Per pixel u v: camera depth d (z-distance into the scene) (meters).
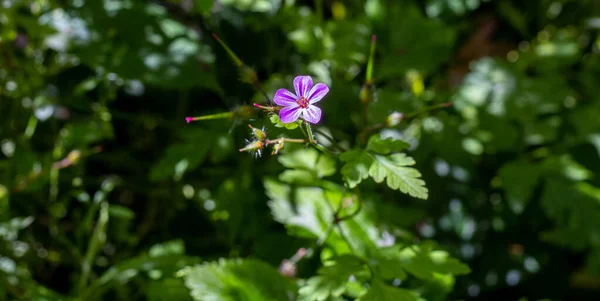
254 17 0.41
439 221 0.43
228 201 0.39
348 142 0.39
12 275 0.35
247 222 0.39
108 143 0.43
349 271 0.31
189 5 0.43
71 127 0.38
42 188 0.39
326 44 0.40
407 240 0.34
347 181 0.29
